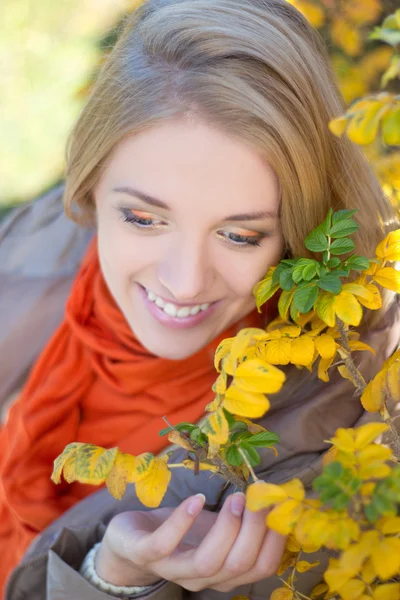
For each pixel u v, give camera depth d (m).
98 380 1.62
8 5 4.61
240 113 1.08
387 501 0.75
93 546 1.35
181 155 1.09
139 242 1.19
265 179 1.11
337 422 1.27
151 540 1.01
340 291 0.92
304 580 1.23
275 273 1.04
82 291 1.66
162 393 1.50
